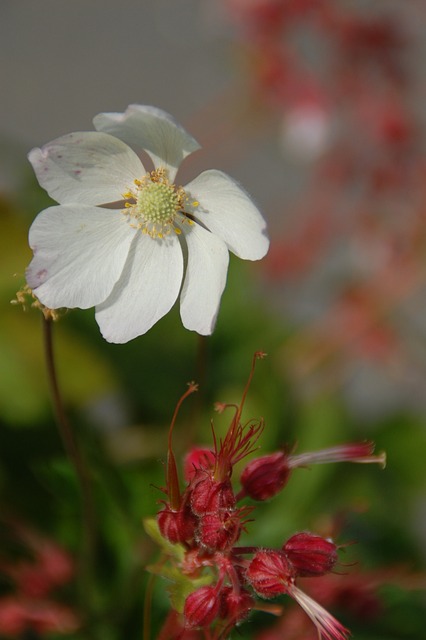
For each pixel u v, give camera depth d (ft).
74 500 1.61
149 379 1.75
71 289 1.34
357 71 1.94
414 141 1.94
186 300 1.35
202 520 1.31
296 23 1.93
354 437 1.76
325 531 1.55
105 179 1.36
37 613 1.52
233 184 1.31
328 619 1.31
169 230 1.37
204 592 1.29
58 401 1.38
